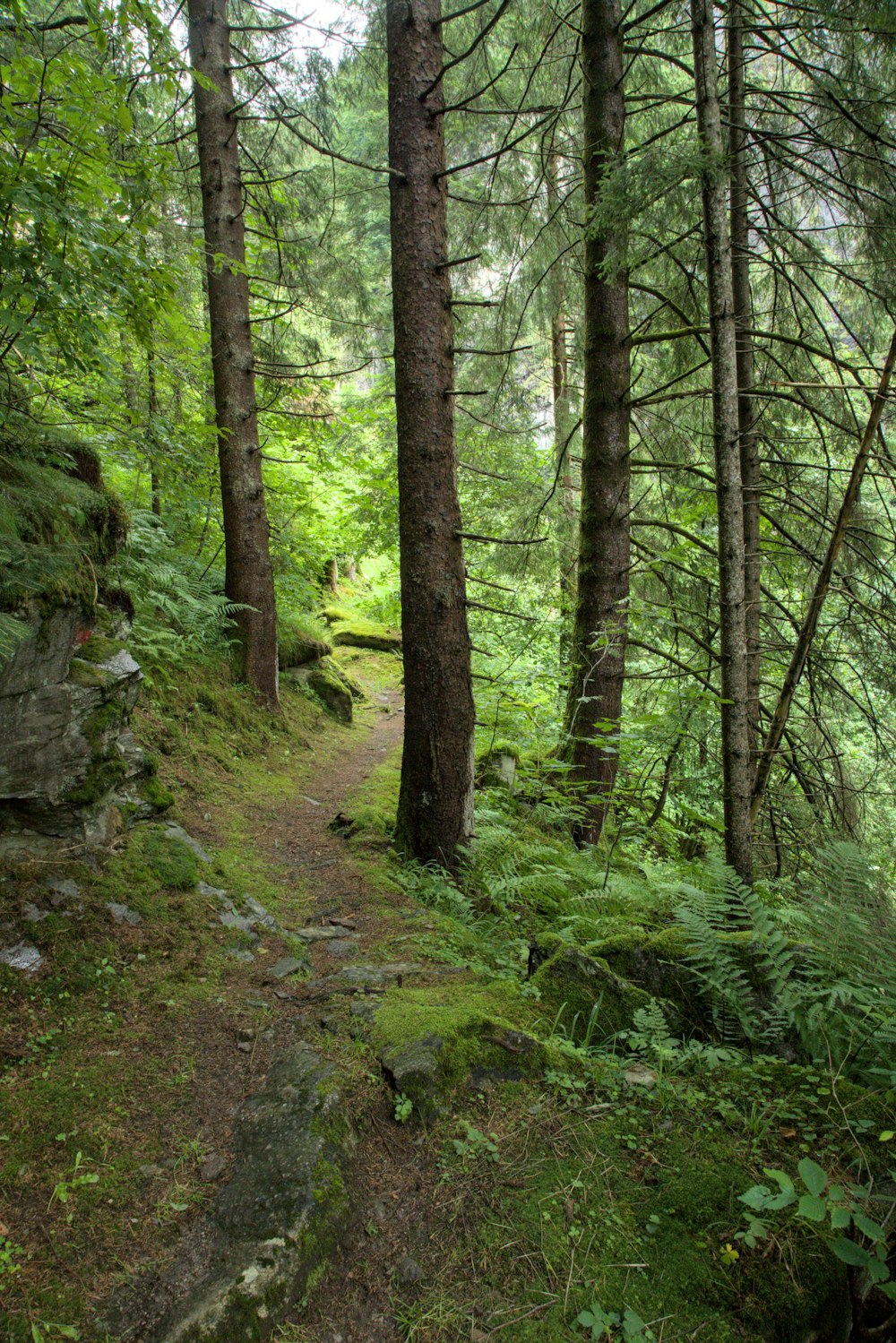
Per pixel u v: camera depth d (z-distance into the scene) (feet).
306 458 35.14
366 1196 7.31
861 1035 9.50
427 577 16.76
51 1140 7.37
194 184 28.89
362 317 35.01
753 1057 9.89
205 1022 9.66
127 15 10.39
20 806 10.88
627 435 21.08
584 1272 6.74
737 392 15.49
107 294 10.59
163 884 12.19
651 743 20.12
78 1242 6.42
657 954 11.29
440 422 16.71
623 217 15.47
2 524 9.82
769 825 22.72
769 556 24.82
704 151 14.37
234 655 25.09
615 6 19.75
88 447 13.55
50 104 9.92
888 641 20.99
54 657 11.19
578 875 16.55
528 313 32.12
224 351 24.73
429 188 16.37
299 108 27.68
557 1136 8.22
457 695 16.96
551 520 33.32
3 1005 8.95
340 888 15.05
